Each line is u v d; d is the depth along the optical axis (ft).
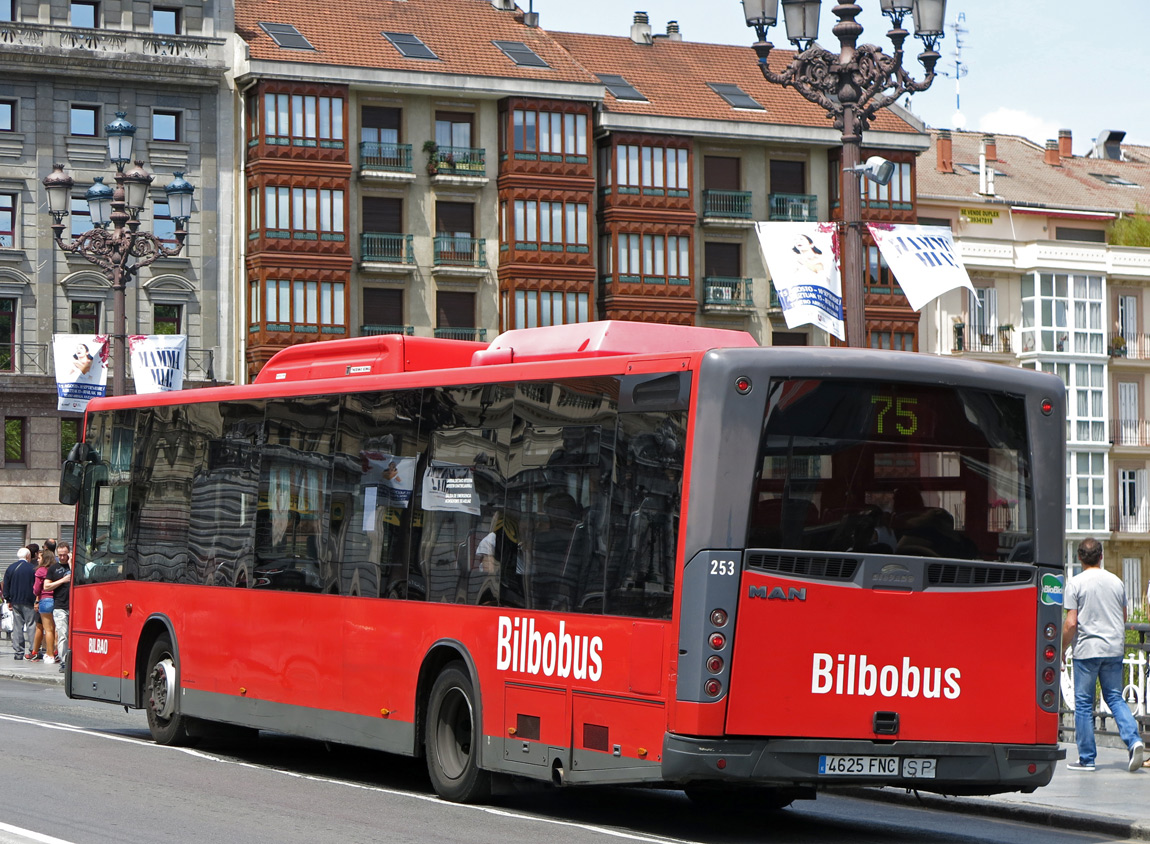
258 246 232.94
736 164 267.18
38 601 129.08
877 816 53.93
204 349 234.38
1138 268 294.87
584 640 47.26
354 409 59.00
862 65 79.82
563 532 48.67
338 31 243.81
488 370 52.80
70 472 76.13
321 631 59.16
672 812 53.42
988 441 46.73
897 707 45.09
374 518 57.26
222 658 65.00
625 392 47.01
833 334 76.07
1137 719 66.28
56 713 83.87
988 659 46.16
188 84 232.94
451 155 245.65
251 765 62.69
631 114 255.91
